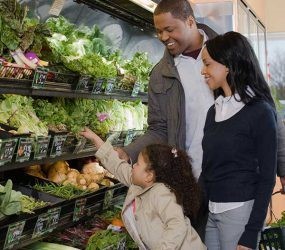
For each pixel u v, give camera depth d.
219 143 2.30
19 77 2.17
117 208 3.45
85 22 3.76
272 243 3.27
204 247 2.40
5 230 2.00
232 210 2.29
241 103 2.30
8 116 2.38
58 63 2.58
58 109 2.82
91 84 2.82
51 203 2.37
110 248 2.78
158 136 2.87
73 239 2.92
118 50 3.91
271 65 7.55
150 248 2.40
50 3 3.31
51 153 2.40
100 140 2.74
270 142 2.21
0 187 2.05
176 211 2.27
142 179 2.41
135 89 3.46
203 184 2.45
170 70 2.77
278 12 7.49
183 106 2.76
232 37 2.29
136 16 4.01
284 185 2.77
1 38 2.20
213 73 2.32
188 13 2.67
